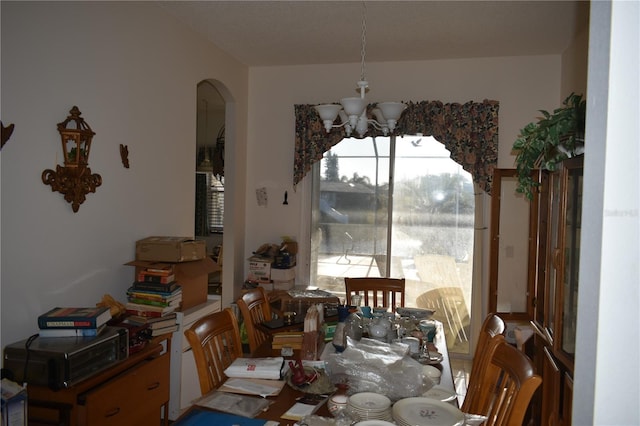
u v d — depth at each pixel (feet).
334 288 15.52
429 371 6.45
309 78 15.42
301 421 4.96
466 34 12.25
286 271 14.57
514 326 12.55
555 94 13.78
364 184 15.25
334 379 5.98
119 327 7.77
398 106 8.41
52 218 7.77
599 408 1.95
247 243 16.03
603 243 1.93
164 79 10.97
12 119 6.95
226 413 5.25
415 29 11.99
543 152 9.14
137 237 10.09
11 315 7.08
